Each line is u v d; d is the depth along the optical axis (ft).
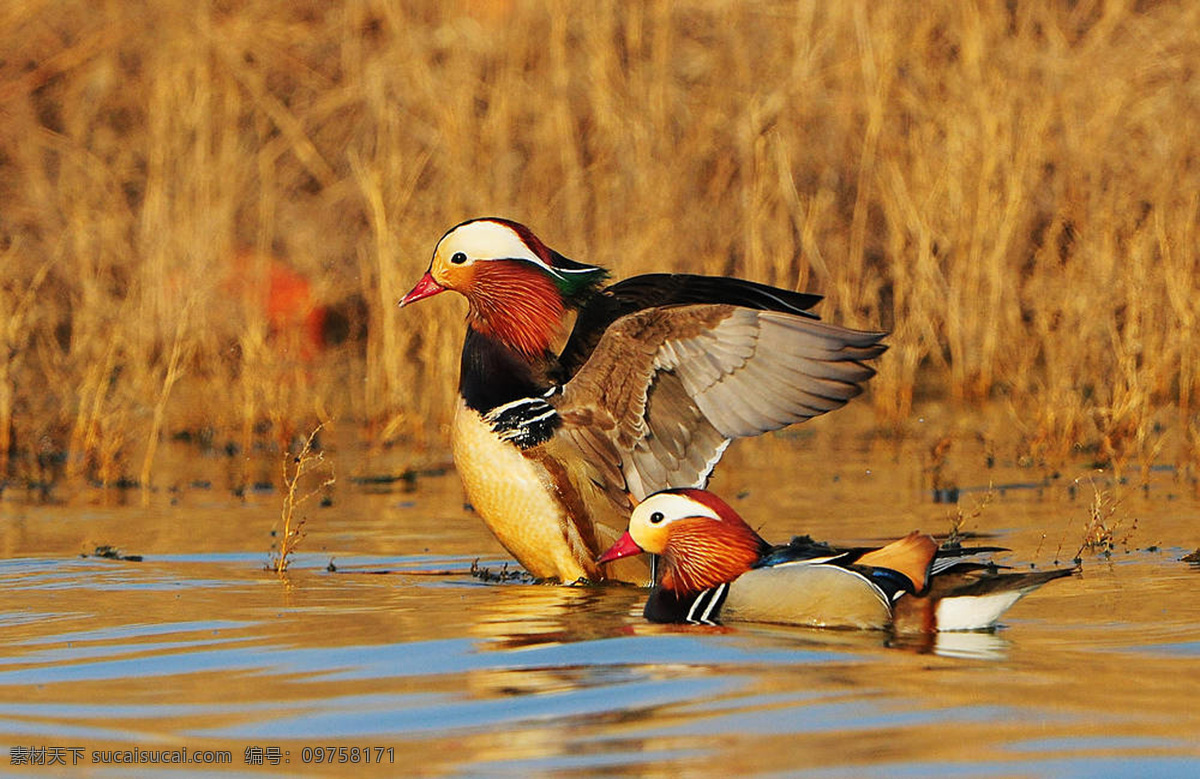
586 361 32.58
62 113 66.33
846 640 24.97
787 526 37.01
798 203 57.21
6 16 66.64
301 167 64.80
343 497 43.27
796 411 30.53
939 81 61.16
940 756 18.61
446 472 47.29
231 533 37.60
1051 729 19.58
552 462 31.40
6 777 18.47
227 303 57.31
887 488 42.70
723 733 19.58
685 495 27.81
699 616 27.20
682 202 58.70
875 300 56.95
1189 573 30.53
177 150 61.31
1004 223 55.98
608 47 61.98
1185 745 18.92
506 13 63.77
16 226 61.87
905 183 59.47
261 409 54.08
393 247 53.47
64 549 35.42
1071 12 65.16
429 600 29.32
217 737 19.88
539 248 32.99
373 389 53.78
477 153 59.21
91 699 21.74
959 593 25.57
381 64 63.82
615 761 18.61
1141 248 50.96
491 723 20.20
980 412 54.44
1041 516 37.78
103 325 55.26
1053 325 54.75
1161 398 51.21
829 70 61.67
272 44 66.69
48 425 50.57
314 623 26.81
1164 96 58.95
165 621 27.07
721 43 63.10
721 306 30.83
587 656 23.81
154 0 66.18
